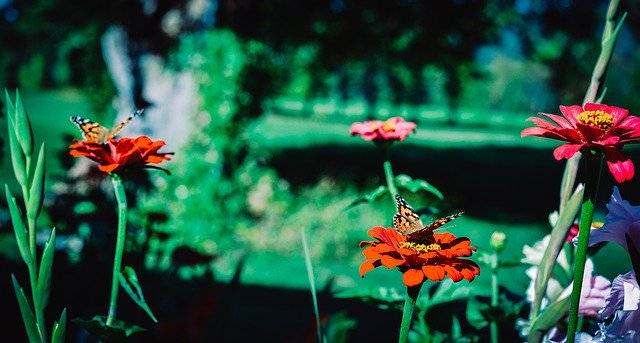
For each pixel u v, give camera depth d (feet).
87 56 39.99
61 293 9.87
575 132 4.32
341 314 7.97
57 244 10.52
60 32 36.58
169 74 27.25
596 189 4.36
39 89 110.11
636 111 102.73
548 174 59.31
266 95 29.09
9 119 4.90
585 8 41.29
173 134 26.86
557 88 72.38
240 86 27.20
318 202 33.14
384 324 15.85
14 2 36.14
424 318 6.63
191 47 27.20
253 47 28.50
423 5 36.29
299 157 55.11
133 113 5.78
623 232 4.66
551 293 6.08
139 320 8.35
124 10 27.43
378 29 37.06
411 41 37.73
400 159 61.21
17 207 4.92
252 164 27.84
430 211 6.92
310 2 33.50
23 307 4.91
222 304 8.13
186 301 8.79
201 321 7.48
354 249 26.55
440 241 4.87
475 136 98.53
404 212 5.12
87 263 10.05
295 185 37.73
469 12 36.86
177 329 7.24
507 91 131.75
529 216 38.96
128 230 10.61
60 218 11.05
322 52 38.40
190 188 25.98
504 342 7.43
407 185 7.06
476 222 35.58
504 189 48.75
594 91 5.53
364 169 49.62
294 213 29.86
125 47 27.71
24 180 4.90
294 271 23.68
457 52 38.45
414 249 4.78
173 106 27.09
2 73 53.31
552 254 5.42
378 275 23.68
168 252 11.16
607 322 5.48
